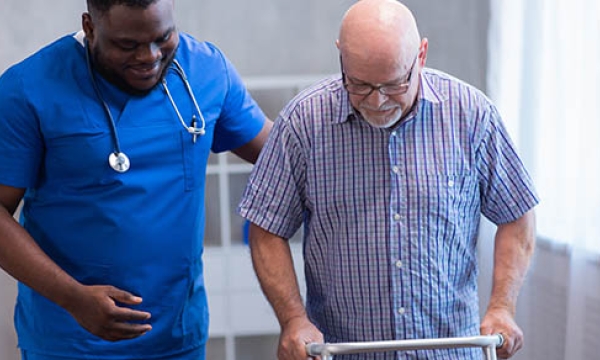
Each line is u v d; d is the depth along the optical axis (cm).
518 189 347
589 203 498
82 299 342
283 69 721
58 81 355
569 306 511
